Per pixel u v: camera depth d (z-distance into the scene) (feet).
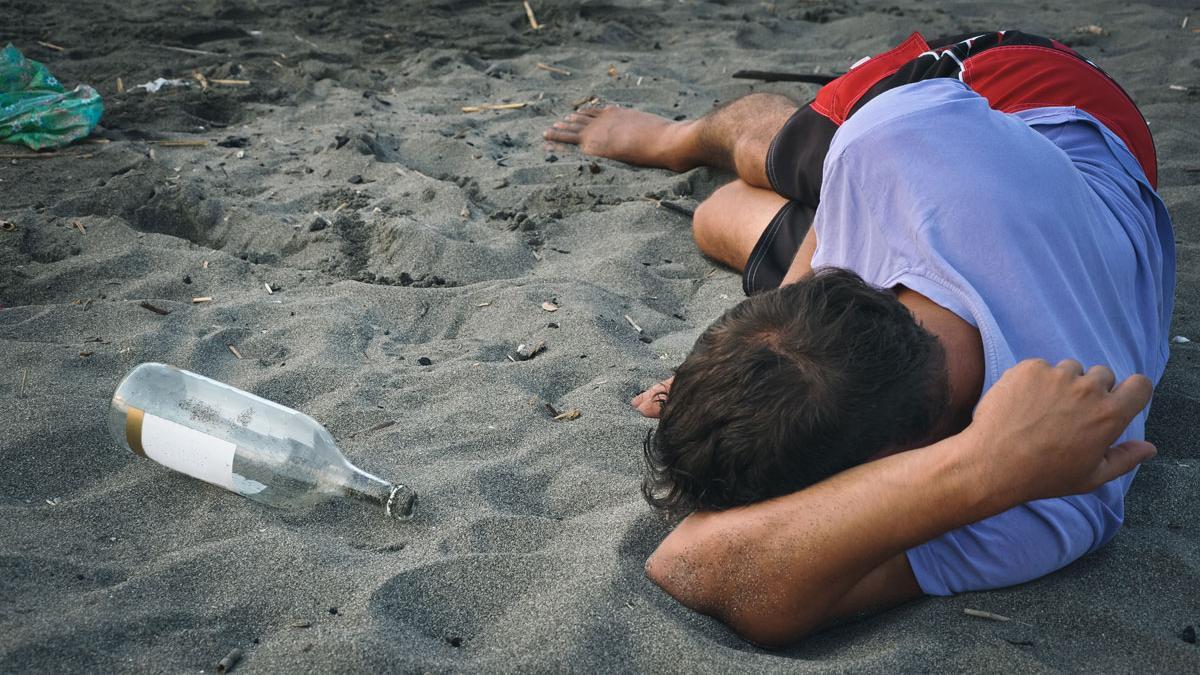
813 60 20.57
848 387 5.12
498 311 10.32
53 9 22.56
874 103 6.91
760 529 5.54
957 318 5.82
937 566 5.87
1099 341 6.03
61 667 5.27
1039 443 5.09
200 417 6.90
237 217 12.53
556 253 12.10
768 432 5.22
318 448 6.91
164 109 16.49
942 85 6.95
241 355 9.31
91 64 18.89
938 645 5.55
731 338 5.33
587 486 7.25
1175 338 9.82
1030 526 5.81
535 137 15.98
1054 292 5.95
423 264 11.50
